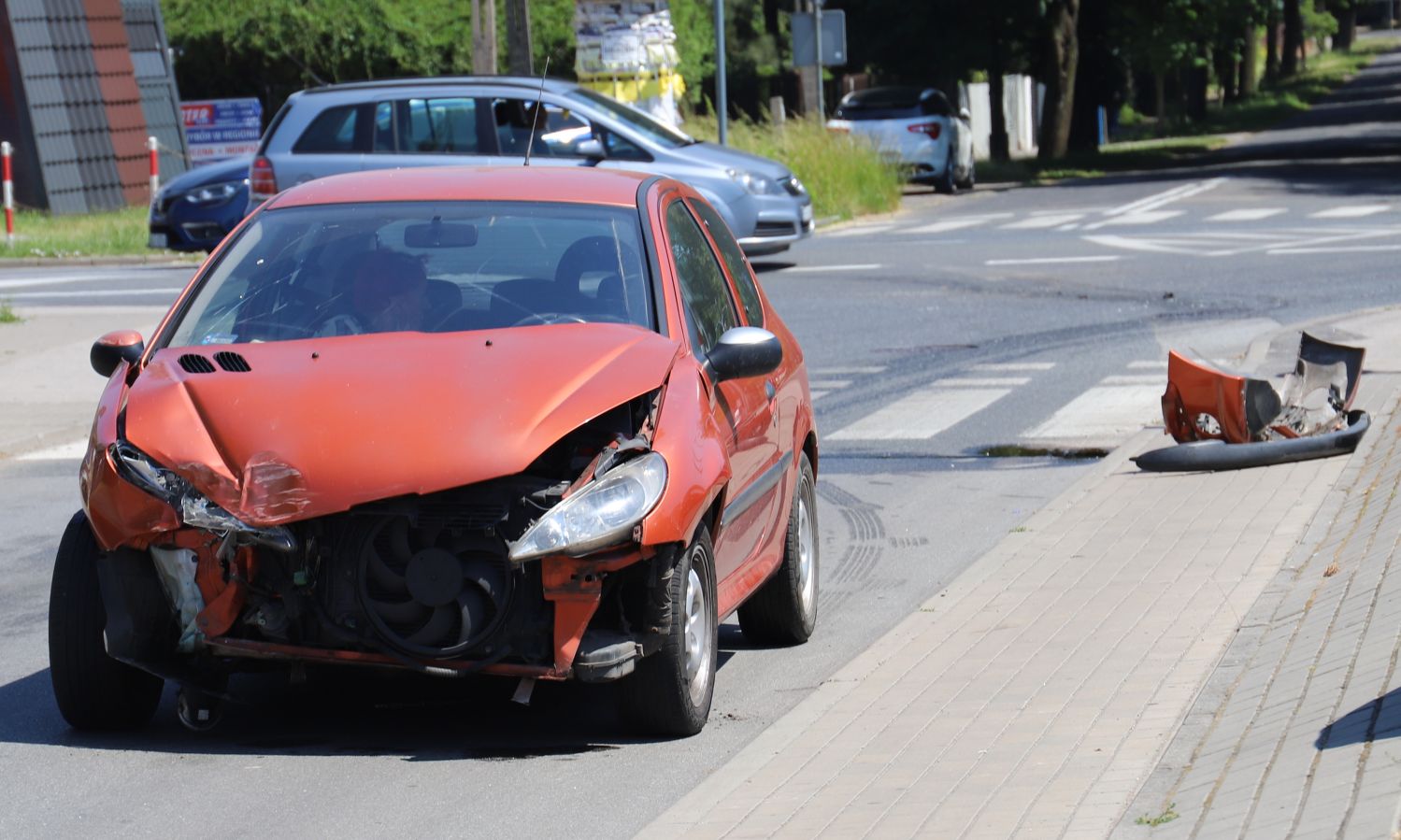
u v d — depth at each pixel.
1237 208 39.31
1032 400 18.91
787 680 9.78
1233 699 8.24
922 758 7.84
